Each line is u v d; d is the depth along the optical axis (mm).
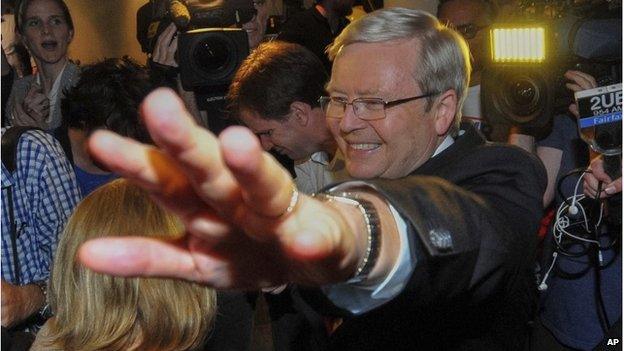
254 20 3996
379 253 901
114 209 1515
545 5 2580
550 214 2871
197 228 708
